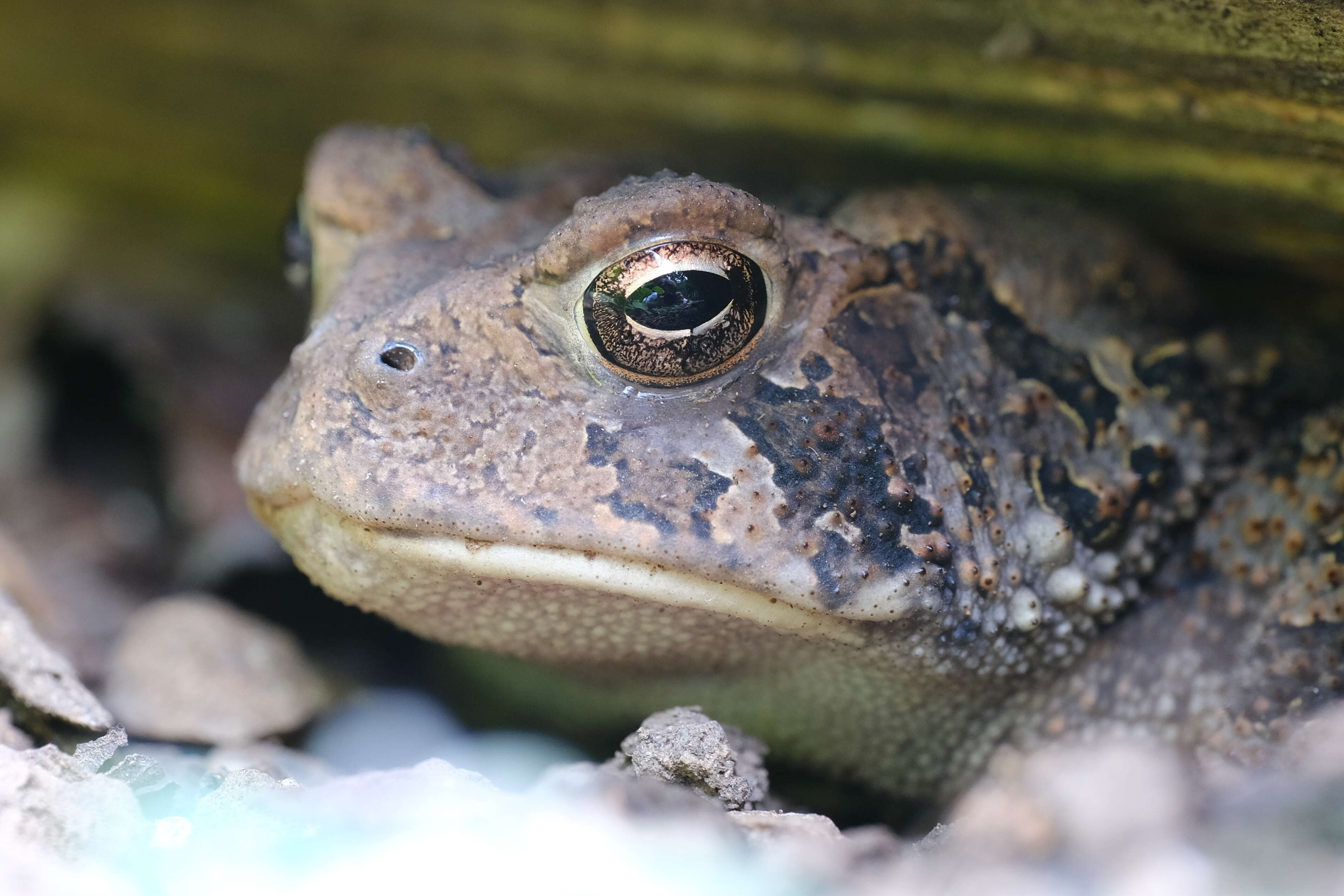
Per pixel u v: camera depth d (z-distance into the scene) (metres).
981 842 0.13
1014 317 0.15
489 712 0.16
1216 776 0.14
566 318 0.14
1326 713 0.14
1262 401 0.16
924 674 0.15
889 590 0.14
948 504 0.15
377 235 0.16
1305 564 0.15
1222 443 0.16
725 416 0.14
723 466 0.14
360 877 0.13
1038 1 0.15
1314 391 0.16
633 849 0.13
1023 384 0.15
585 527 0.14
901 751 0.15
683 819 0.13
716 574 0.14
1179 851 0.13
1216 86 0.15
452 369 0.14
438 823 0.13
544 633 0.15
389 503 0.14
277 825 0.13
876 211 0.15
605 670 0.15
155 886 0.13
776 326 0.15
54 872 0.13
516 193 0.16
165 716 0.16
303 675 0.16
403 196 0.16
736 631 0.15
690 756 0.14
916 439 0.15
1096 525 0.15
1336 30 0.14
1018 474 0.15
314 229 0.16
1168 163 0.16
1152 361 0.16
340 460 0.14
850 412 0.15
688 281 0.14
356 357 0.14
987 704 0.15
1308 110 0.15
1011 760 0.15
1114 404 0.15
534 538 0.14
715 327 0.14
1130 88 0.16
